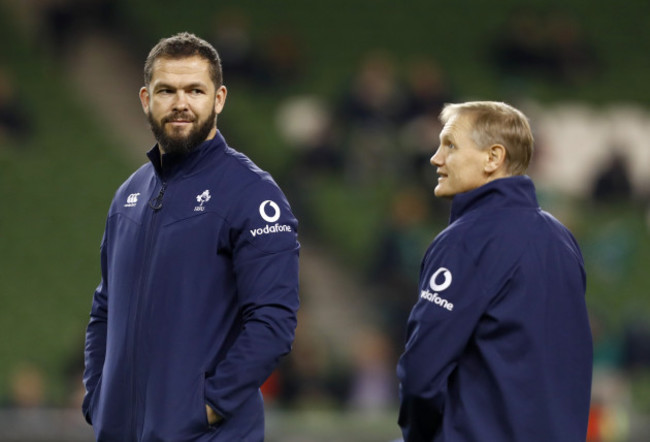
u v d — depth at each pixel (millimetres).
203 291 10281
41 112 51500
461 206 10727
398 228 43156
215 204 10375
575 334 10516
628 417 28047
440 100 50719
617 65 61625
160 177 10711
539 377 10188
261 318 10102
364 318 42156
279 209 10492
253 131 52062
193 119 10414
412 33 62594
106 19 56469
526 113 55406
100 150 50312
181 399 10055
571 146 54062
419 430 10484
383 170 49062
